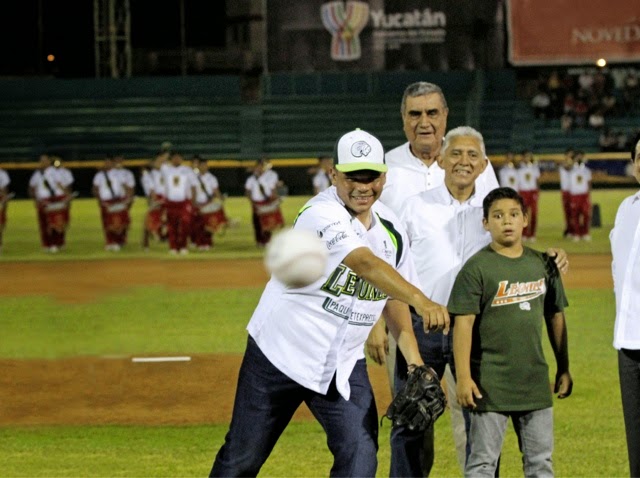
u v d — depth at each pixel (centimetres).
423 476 709
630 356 630
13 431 946
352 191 579
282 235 522
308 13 4200
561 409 1005
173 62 4606
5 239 3103
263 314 592
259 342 591
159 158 2723
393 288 553
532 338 652
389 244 611
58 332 1467
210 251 2727
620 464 825
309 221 575
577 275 2088
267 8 4212
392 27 4175
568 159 2875
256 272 2231
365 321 590
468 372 648
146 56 4625
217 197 2758
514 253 659
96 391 1105
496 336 650
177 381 1147
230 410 1019
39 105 4394
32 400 1066
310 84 4419
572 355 1270
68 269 2303
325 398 590
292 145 4369
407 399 597
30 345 1366
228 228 3384
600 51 4100
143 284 2034
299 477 802
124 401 1059
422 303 545
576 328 1464
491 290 646
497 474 687
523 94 4275
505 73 4281
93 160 4359
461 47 4169
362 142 577
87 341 1395
